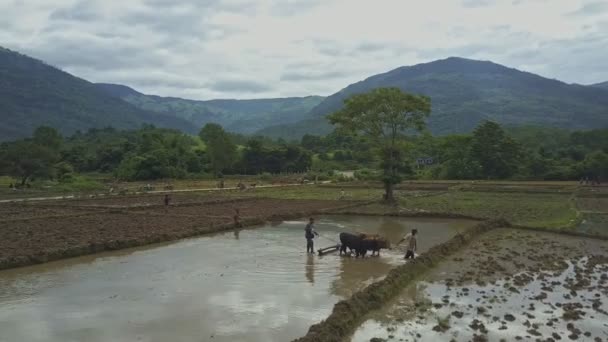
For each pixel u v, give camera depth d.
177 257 24.58
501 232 33.62
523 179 88.69
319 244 28.55
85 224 34.31
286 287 18.77
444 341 13.51
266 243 28.89
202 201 51.69
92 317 15.09
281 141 179.50
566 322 15.07
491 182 82.06
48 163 76.44
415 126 52.00
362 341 13.60
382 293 17.23
